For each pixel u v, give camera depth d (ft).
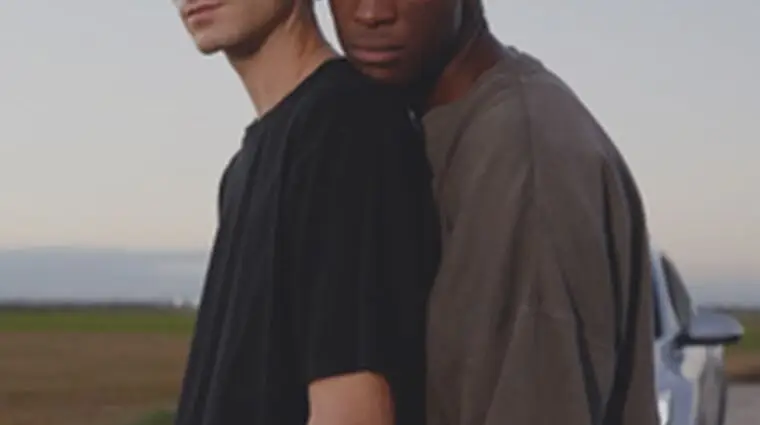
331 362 7.67
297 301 7.88
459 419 7.79
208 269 8.64
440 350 7.79
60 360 70.28
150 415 45.21
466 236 7.79
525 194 7.66
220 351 8.14
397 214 7.85
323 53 8.45
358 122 7.93
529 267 7.60
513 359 7.54
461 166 7.98
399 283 7.78
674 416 19.33
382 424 7.70
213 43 8.41
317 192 7.84
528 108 7.88
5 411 51.01
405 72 8.17
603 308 7.69
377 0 8.09
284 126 8.15
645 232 8.18
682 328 22.09
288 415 7.94
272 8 8.31
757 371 59.82
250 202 8.23
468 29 8.25
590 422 7.58
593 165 7.79
